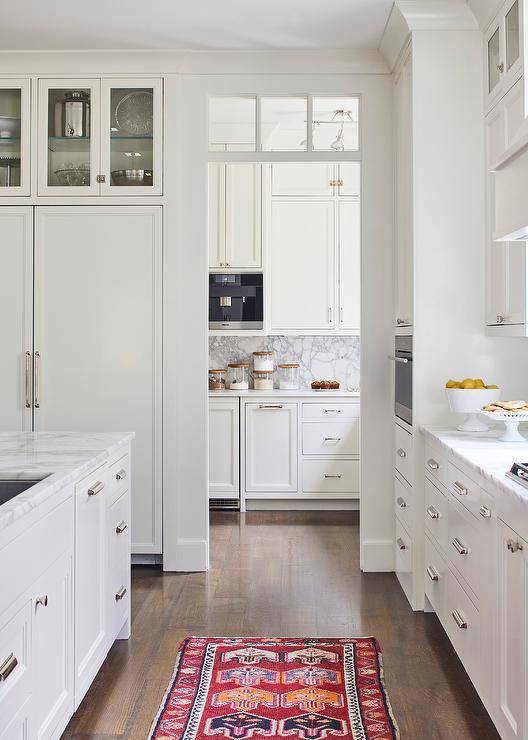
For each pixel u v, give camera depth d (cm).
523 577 192
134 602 359
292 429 559
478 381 325
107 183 402
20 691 178
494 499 220
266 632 321
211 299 577
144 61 400
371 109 402
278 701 258
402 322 373
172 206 402
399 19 348
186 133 404
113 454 282
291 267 580
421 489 345
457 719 247
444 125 346
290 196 578
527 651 189
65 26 368
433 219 346
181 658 292
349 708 253
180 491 409
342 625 330
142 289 404
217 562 426
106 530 271
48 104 403
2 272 405
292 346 621
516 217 214
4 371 407
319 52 400
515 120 292
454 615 273
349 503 564
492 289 331
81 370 406
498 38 318
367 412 405
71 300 405
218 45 391
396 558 399
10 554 172
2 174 406
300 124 561
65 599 219
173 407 404
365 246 403
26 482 222
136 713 250
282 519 535
